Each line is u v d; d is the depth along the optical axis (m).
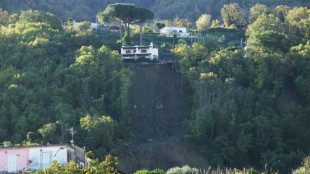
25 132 195.75
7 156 101.75
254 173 134.25
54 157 103.56
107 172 89.75
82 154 115.00
